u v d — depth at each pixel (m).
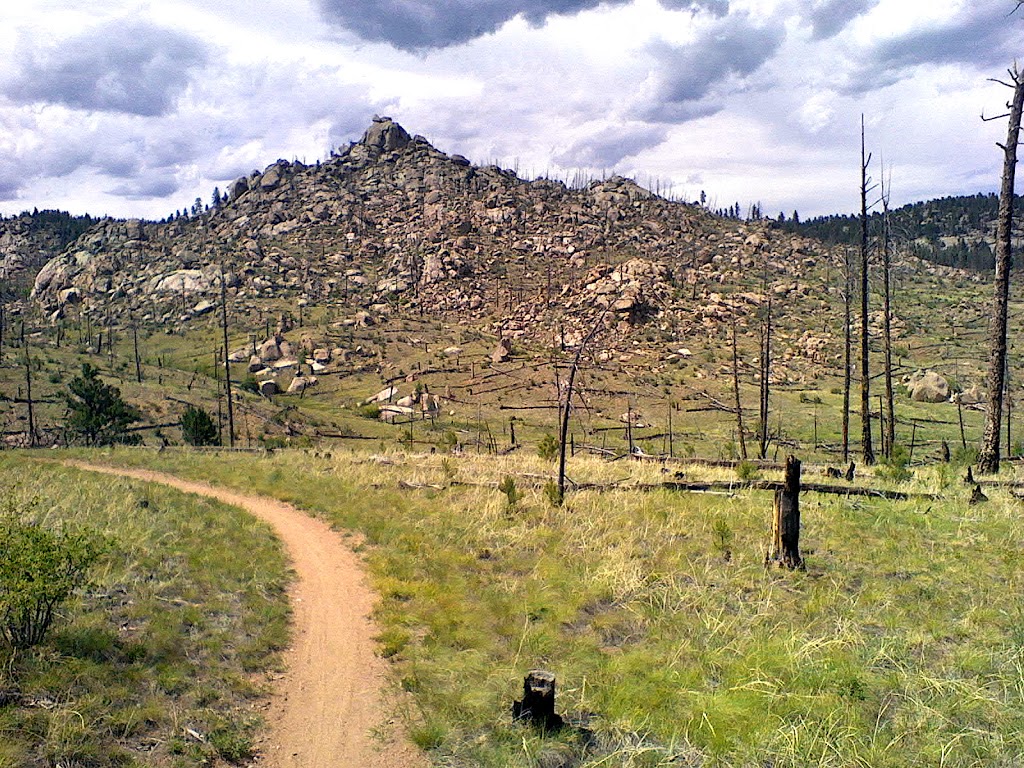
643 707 7.45
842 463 27.45
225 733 7.14
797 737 6.56
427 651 9.34
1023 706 6.79
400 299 176.25
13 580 7.35
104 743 6.46
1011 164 17.89
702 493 17.62
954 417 73.44
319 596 11.72
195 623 9.49
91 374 50.72
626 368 111.56
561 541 13.85
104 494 17.02
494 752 6.78
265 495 20.92
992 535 12.49
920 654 8.13
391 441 71.38
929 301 155.12
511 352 124.81
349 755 7.01
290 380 117.88
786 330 135.00
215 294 176.50
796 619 9.40
